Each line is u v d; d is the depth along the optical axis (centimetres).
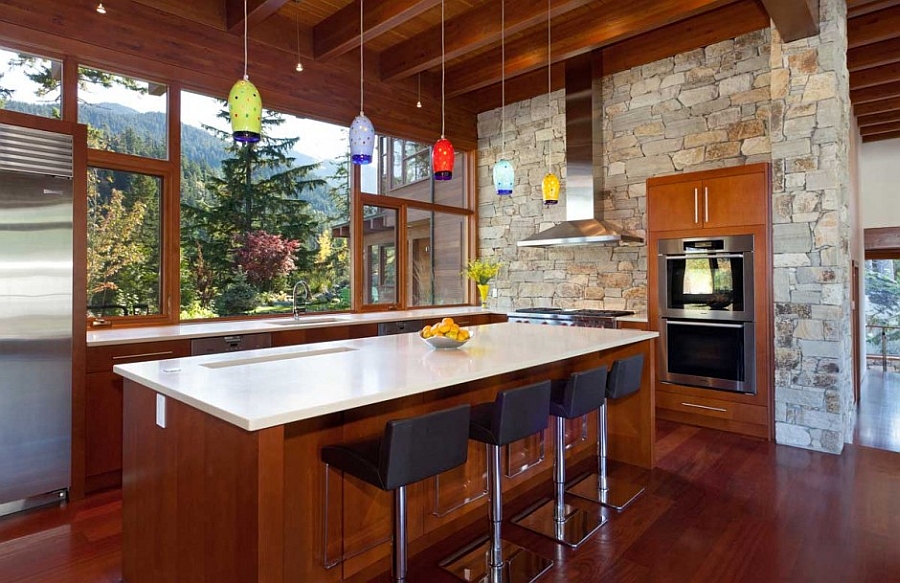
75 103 339
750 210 389
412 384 179
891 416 464
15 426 265
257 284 447
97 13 347
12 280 262
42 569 215
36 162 269
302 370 206
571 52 470
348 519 206
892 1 384
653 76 487
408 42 496
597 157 508
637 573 212
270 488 141
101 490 300
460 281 639
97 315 355
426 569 219
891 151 744
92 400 294
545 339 301
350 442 201
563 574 212
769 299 384
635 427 339
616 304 521
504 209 613
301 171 475
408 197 571
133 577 201
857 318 560
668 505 277
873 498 281
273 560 142
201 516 162
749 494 289
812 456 351
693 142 463
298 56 456
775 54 381
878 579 205
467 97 623
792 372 374
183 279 400
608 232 462
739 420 398
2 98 317
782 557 222
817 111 363
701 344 415
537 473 310
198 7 396
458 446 182
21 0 317
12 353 263
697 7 387
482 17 434
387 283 554
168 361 229
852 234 517
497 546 224
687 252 420
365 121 276
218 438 154
